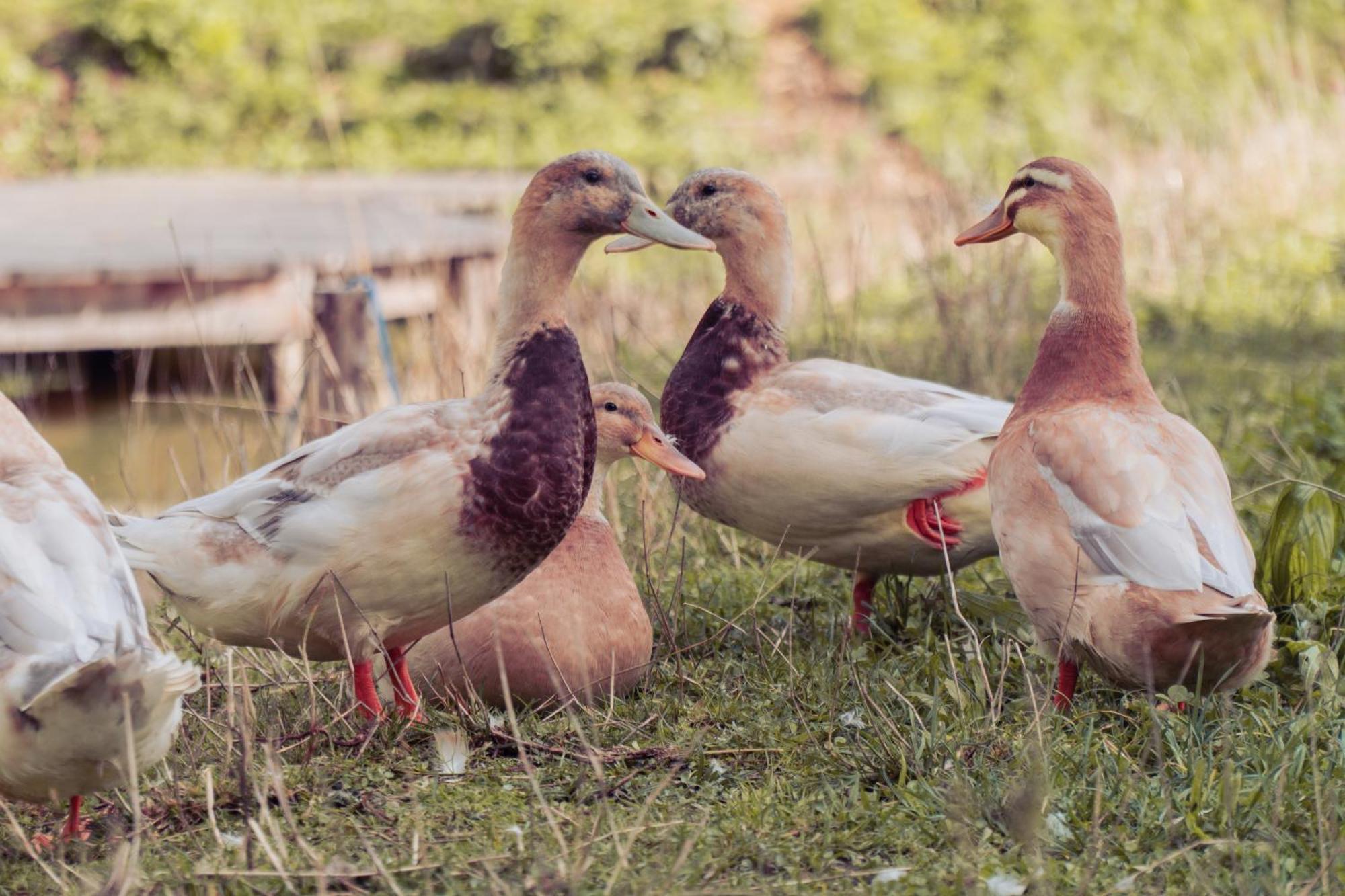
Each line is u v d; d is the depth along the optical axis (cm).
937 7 1964
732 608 515
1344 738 363
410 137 1784
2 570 312
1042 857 319
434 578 397
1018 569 403
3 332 939
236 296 959
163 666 297
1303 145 1343
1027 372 800
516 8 1928
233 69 1884
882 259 1179
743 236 508
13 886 326
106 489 802
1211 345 927
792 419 484
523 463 396
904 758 367
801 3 2016
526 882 312
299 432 673
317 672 459
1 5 1914
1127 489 381
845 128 1781
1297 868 314
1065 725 397
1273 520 466
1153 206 1211
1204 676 380
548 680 431
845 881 320
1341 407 685
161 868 329
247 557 399
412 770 386
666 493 640
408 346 936
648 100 1822
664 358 833
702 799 364
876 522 488
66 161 1755
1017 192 439
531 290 407
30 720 300
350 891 315
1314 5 1880
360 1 2033
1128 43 1841
